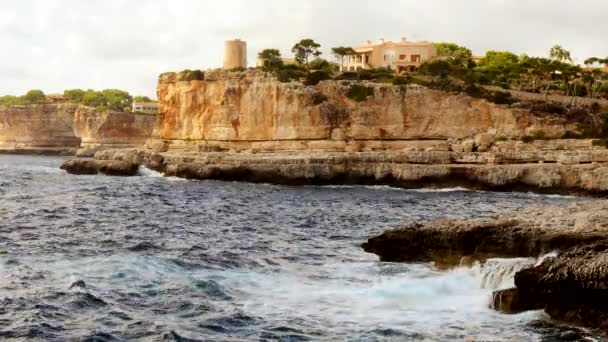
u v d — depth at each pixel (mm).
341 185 83938
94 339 18219
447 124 92438
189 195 64250
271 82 97375
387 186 82688
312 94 94125
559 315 19750
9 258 27922
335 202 60500
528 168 76000
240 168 87375
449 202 62406
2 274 24672
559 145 83875
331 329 19266
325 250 32125
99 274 25156
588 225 24672
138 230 37688
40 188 67438
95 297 21844
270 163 86938
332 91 95188
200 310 20875
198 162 93312
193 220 43812
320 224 43281
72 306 20953
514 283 21359
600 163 75938
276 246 33281
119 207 50031
